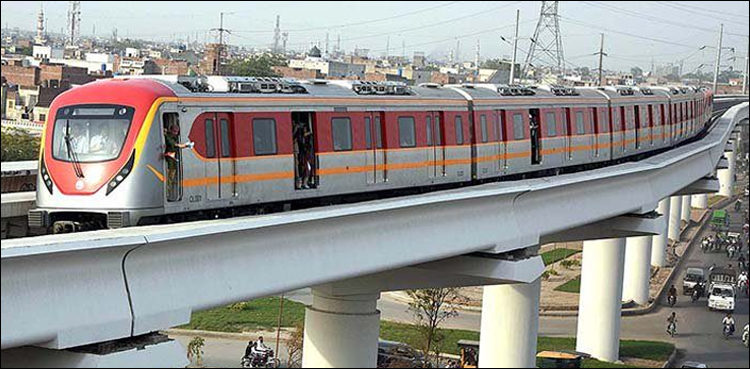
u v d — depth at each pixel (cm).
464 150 3928
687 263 9388
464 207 3341
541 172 4600
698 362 5925
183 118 2709
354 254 2822
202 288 2262
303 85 3206
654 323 7138
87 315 1995
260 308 5353
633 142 5606
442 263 3644
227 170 2841
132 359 2103
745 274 7938
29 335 1884
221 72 5128
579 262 8781
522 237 3728
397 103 3556
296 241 2584
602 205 4462
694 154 5847
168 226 2250
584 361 5872
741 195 13838
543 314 7069
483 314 4378
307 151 3175
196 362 4244
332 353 3594
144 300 2119
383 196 3588
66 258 1934
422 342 5294
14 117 4422
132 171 2575
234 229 2275
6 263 1825
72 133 2622
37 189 2645
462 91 4006
